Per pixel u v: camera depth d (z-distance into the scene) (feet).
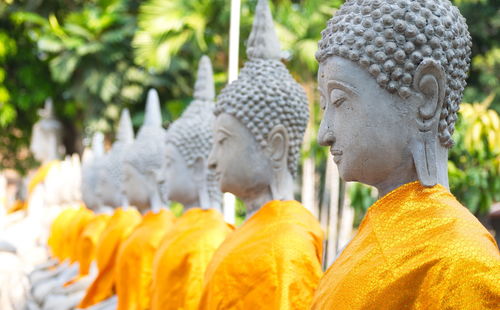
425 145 8.36
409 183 8.37
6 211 46.39
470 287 7.17
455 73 8.41
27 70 53.83
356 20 8.58
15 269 33.83
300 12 35.65
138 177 21.76
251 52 13.97
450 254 7.41
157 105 22.79
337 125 8.71
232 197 18.20
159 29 37.22
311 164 34.01
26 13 50.90
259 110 13.26
